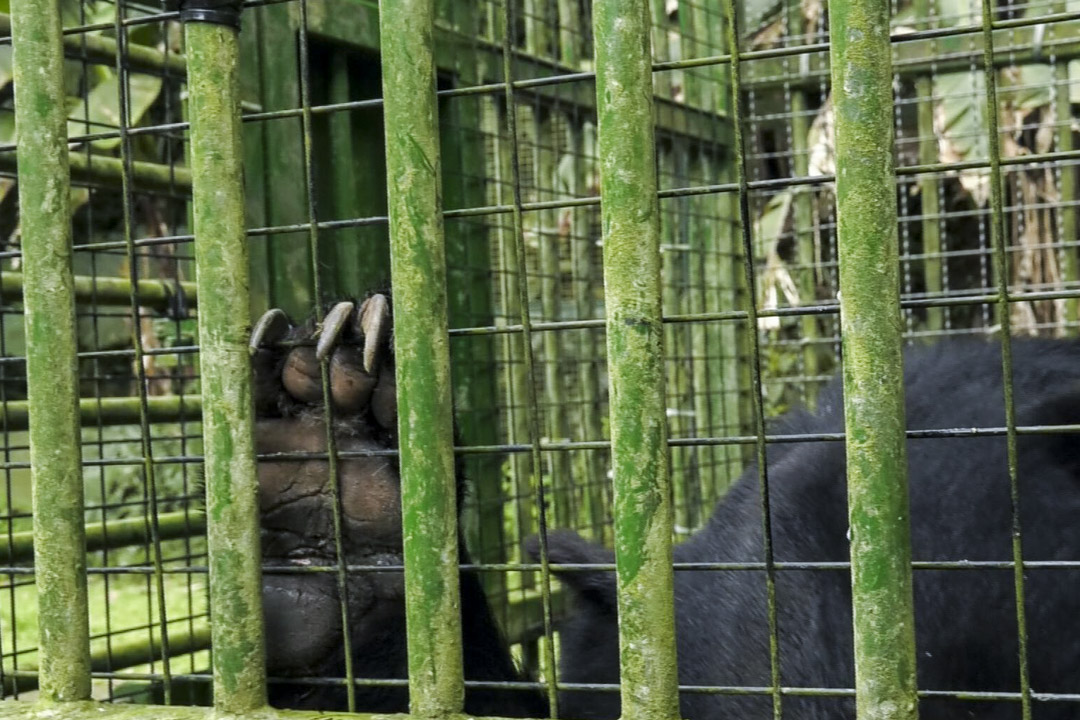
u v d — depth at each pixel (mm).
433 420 2012
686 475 6453
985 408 2990
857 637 1793
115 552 6648
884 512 1764
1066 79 7336
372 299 2422
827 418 3336
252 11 4172
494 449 2008
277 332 2547
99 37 3949
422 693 2043
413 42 1970
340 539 2154
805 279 7836
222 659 2131
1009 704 2523
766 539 1850
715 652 2838
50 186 2230
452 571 2031
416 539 2025
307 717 2100
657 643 1883
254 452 2143
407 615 2049
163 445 7496
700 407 6793
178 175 4293
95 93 6266
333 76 4508
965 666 2553
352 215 4543
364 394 2520
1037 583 2584
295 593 2547
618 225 1851
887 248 1744
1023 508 2701
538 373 5730
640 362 1860
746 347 7297
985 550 2648
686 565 1898
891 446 1759
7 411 3650
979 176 7652
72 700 2260
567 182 6074
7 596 5910
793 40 7582
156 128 2168
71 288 2260
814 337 7805
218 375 2107
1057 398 2939
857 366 1760
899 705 1778
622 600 1893
